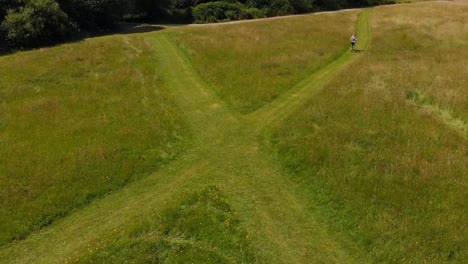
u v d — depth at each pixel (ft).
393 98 88.58
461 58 116.16
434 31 146.20
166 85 104.12
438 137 73.87
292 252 52.95
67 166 69.26
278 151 73.82
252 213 59.67
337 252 52.90
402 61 114.01
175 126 83.05
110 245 52.75
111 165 70.03
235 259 51.16
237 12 201.98
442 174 63.52
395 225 54.80
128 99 94.32
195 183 66.80
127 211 60.85
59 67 115.44
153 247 52.24
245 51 125.29
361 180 63.26
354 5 237.25
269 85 100.63
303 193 63.62
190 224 55.98
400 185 61.77
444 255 50.26
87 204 62.54
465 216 55.72
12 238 56.03
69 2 164.14
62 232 57.31
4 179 65.82
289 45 132.16
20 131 80.48
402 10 197.98
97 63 119.44
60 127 81.87
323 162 68.33
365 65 110.93
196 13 196.44
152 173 69.87
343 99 88.94
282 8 209.56
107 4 171.73
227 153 74.90
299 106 87.97
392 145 71.51
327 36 145.48
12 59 125.49
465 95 89.40
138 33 163.84
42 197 62.54
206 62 116.98
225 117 87.76
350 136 74.49
